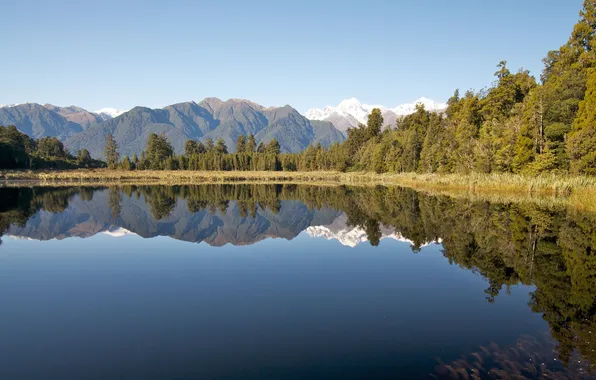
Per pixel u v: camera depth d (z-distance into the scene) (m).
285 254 15.71
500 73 59.12
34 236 20.05
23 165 97.56
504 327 8.14
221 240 19.03
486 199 33.00
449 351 7.02
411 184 59.53
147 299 10.09
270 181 81.00
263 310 9.21
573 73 41.88
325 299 10.00
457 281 11.58
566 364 6.52
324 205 35.06
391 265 13.63
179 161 119.88
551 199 31.39
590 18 46.38
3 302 9.93
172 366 6.52
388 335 7.73
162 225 23.98
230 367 6.46
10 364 6.63
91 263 14.25
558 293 10.35
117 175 93.50
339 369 6.38
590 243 16.33
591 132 34.00
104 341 7.55
